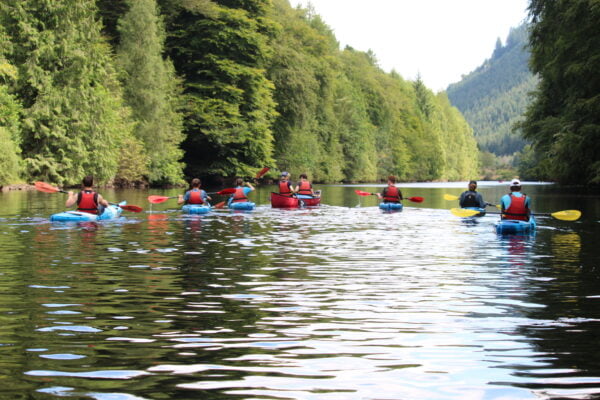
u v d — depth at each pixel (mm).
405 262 9773
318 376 4391
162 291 7262
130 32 41062
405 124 110250
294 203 23781
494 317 6098
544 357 4832
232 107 49031
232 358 4773
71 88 33188
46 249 10797
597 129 30578
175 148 44469
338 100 80125
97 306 6438
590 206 24375
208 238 12891
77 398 3957
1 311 6172
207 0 49656
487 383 4277
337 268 9109
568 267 9305
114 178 39500
